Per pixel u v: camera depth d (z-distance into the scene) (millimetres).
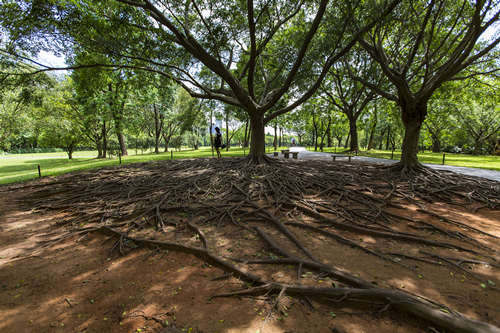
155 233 5031
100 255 4242
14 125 21812
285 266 3584
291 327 2395
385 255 3865
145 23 8352
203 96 11055
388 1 8422
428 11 7730
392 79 9727
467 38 8172
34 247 4594
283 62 11102
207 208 6234
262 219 5570
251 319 2523
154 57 9414
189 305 2781
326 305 2703
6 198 8312
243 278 3270
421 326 2340
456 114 29703
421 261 3688
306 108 29750
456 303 2678
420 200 7219
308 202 6539
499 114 27938
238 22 9125
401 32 9648
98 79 10555
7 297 3059
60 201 7500
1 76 8109
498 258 3756
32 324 2566
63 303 2910
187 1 8047
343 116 33125
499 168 12625
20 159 28953
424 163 15227
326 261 3703
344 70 20203
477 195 7340
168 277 3426
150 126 39125
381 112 29188
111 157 25547
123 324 2506
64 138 26406
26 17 7168
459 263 3562
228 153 25078
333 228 5145
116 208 6508
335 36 8562
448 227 5094
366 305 2639
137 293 3057
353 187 8172
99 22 7992
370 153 24016
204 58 8961
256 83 15266
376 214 5754
